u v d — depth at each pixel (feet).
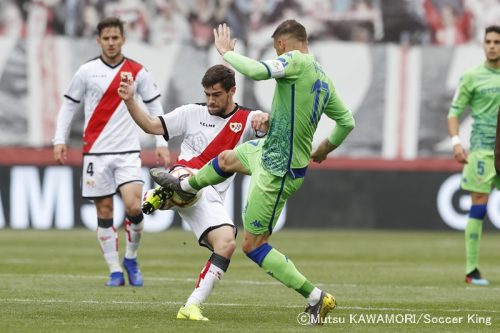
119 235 218.38
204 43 249.34
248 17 248.73
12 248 182.80
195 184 88.28
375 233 239.71
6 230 233.76
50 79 247.09
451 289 122.21
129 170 122.21
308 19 251.39
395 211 249.14
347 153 250.57
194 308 88.89
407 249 192.75
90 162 123.13
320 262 162.09
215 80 90.94
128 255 121.80
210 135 95.09
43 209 241.96
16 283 122.11
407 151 251.39
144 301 103.86
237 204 240.94
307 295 86.79
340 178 249.14
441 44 252.01
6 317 89.76
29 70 246.88
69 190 242.58
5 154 242.99
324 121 250.16
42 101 246.47
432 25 252.01
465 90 136.67
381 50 252.21
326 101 87.45
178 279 130.52
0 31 246.47
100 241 122.11
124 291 114.11
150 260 163.02
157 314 92.84
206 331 81.66
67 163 242.99
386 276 139.13
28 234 220.84
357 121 251.60
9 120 245.45
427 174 249.75
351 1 251.19
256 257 86.99
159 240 209.15
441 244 206.49
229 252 89.76
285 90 85.10
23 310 95.09
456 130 137.39
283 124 85.40
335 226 248.93
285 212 248.73
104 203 122.72
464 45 252.01
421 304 105.70
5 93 245.86
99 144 123.13
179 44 248.93
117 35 122.52
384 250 189.47
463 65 252.21
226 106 93.97
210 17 248.93
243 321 89.04
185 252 179.63
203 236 91.04
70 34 247.91
